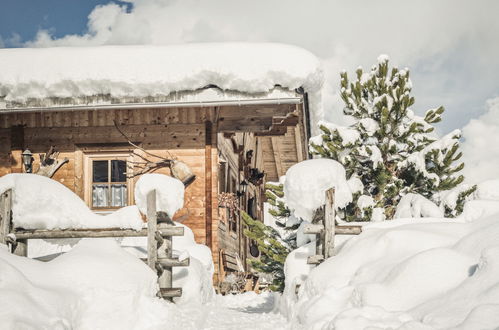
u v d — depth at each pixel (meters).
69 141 13.05
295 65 12.02
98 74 12.13
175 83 12.01
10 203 7.03
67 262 6.18
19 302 4.86
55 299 5.34
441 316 4.21
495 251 4.53
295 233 9.25
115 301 5.89
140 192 7.09
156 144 12.89
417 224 6.98
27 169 12.65
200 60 12.10
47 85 12.13
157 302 6.25
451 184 10.23
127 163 12.90
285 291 7.78
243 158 17.42
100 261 6.32
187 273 7.98
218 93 12.12
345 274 6.34
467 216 7.24
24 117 13.08
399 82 10.55
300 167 7.66
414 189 10.31
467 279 4.64
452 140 10.23
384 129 10.31
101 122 13.05
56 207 7.13
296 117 14.09
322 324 5.14
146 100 12.18
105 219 7.13
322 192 7.48
